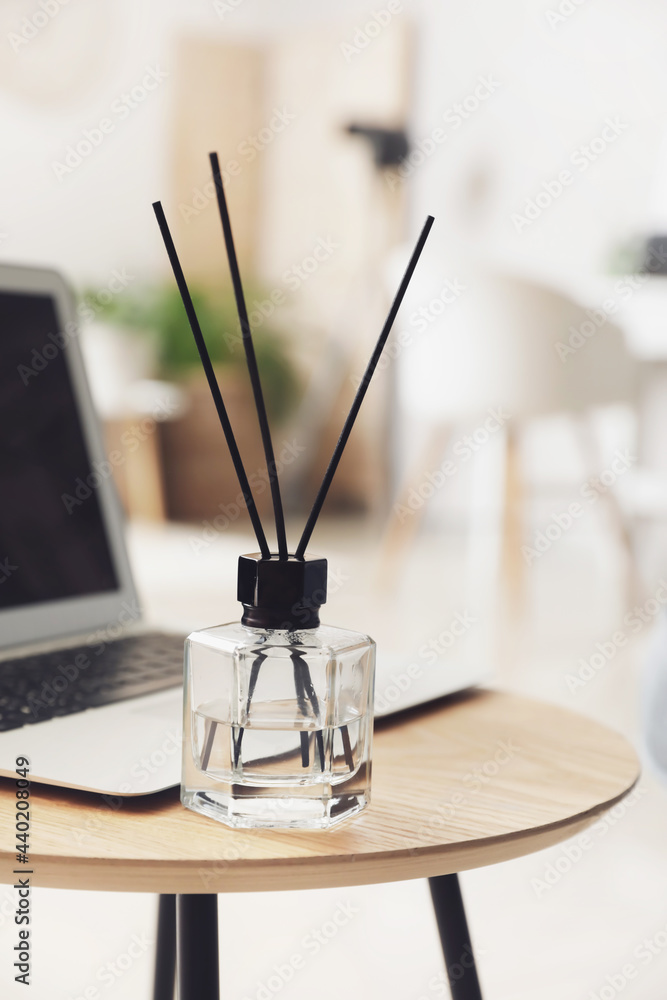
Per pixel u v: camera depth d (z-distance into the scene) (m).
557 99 3.98
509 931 1.29
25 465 0.74
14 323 0.76
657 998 1.12
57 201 4.43
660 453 2.81
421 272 2.64
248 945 1.24
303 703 0.42
